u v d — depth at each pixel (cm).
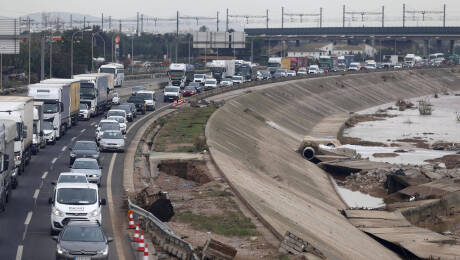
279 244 6078
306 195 11262
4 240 5416
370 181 13412
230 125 16438
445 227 10450
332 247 7431
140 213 6112
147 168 9856
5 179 6700
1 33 16438
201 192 8325
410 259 8138
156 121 15438
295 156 15550
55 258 4894
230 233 6353
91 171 7938
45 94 11938
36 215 6419
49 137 11356
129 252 5209
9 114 8338
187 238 6006
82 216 5553
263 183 10319
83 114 15050
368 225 9600
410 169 13562
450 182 12694
